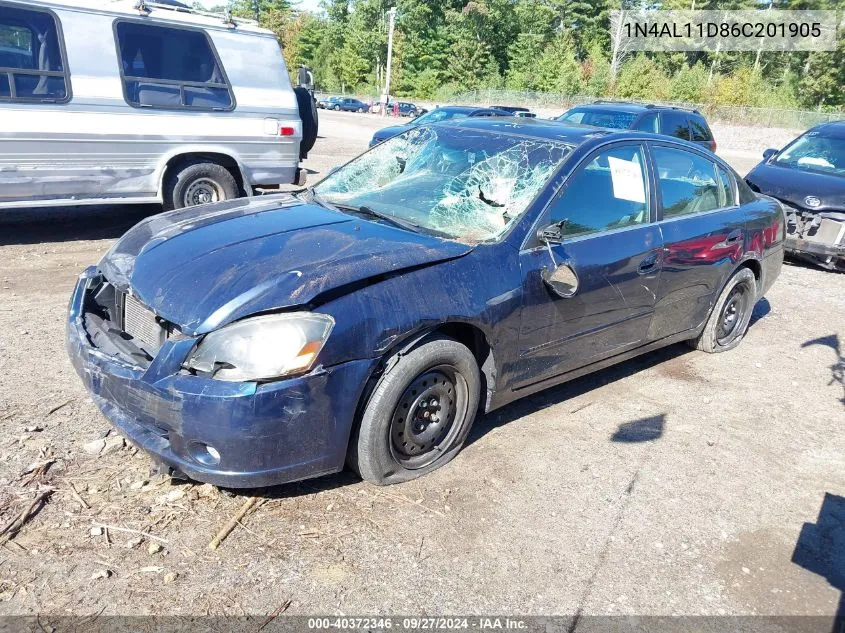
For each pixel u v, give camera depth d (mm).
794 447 4047
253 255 3092
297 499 3088
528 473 3490
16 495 2957
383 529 2943
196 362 2721
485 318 3307
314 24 83188
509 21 66750
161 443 2840
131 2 6910
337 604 2520
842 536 3230
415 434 3252
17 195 6574
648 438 3984
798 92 56000
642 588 2764
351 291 2910
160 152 7242
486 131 4297
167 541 2758
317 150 17406
